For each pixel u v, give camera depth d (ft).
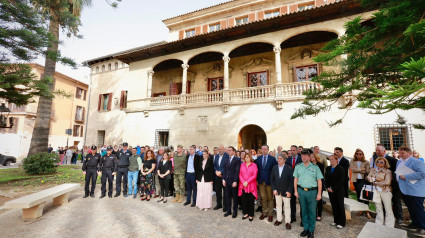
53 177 35.47
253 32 40.65
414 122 29.43
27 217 17.78
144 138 49.39
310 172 14.87
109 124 64.64
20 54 30.68
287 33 37.99
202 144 42.50
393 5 9.42
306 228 14.48
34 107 81.05
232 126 40.34
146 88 51.80
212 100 43.78
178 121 46.03
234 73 49.21
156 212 19.85
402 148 15.53
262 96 38.93
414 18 7.91
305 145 34.35
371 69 11.15
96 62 72.49
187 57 47.24
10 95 29.19
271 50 45.93
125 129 52.31
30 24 30.96
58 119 94.43
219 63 50.88
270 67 45.03
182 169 24.02
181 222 17.24
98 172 26.71
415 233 14.57
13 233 14.79
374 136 31.01
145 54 52.01
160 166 24.59
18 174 37.50
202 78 52.95
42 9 36.04
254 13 51.90
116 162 26.43
